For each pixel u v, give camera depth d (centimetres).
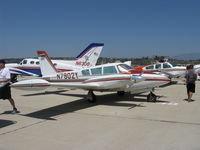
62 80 956
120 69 838
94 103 849
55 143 418
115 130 493
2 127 527
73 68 1429
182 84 1667
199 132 472
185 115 631
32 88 596
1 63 629
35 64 1706
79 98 990
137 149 381
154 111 689
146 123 549
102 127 519
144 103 836
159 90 1270
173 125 528
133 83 772
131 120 581
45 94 1141
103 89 827
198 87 1428
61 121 581
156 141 419
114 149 383
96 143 414
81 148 391
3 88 643
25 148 395
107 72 853
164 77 812
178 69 1564
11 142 426
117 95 1048
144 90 845
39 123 562
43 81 621
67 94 1130
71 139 438
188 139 429
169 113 659
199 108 733
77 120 590
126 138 439
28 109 745
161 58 2134
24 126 535
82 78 895
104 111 700
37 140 435
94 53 1516
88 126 530
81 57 1500
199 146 392
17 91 1298
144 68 1689
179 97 987
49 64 1021
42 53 1030
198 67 1758
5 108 766
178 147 388
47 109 742
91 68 889
